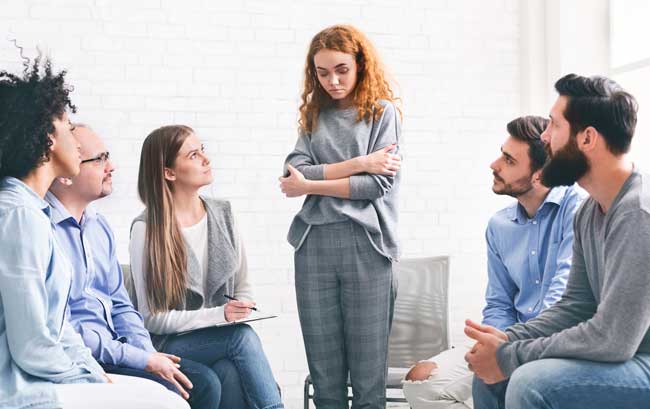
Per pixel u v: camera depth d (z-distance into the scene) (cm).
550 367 194
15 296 179
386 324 288
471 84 432
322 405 289
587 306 221
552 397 190
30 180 197
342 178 281
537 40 429
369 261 282
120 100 402
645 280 186
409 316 345
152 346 258
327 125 292
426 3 428
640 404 189
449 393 263
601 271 209
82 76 397
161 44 405
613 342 189
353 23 421
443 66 430
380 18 424
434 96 429
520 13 437
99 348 233
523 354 205
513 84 436
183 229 286
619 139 203
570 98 208
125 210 401
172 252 278
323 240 284
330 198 283
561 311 222
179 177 287
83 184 248
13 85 196
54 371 183
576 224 223
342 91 284
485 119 434
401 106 425
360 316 283
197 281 283
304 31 417
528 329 220
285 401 413
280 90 415
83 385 184
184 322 273
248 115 412
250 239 412
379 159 279
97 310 244
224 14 411
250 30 413
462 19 432
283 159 414
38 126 194
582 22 411
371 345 284
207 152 409
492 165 284
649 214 189
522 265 279
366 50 287
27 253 181
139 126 403
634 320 187
